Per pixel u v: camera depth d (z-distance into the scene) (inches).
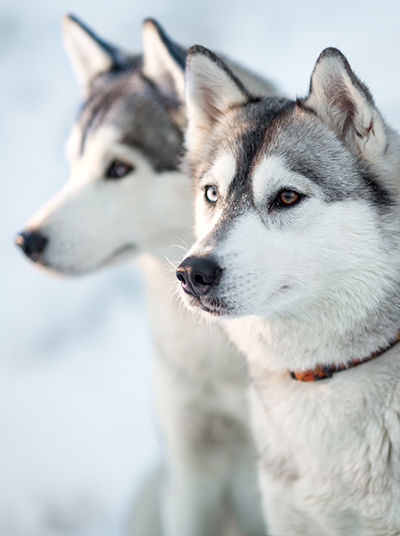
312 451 109.6
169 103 148.6
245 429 153.6
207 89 124.0
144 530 174.9
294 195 104.8
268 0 411.2
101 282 266.8
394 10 378.0
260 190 106.3
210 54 120.6
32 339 251.1
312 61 350.6
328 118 108.2
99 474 198.1
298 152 106.5
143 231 150.4
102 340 246.1
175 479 162.4
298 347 110.4
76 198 147.9
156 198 148.1
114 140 147.0
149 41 148.1
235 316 103.2
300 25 385.4
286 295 104.4
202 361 148.8
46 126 364.2
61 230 146.3
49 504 191.2
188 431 157.4
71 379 231.8
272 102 120.7
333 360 108.0
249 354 118.7
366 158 104.0
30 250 146.8
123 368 232.8
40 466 201.6
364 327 105.0
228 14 410.0
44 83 396.5
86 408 219.3
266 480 117.7
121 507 187.5
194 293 103.4
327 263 103.6
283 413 112.7
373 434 104.3
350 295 104.5
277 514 116.6
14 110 379.2
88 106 156.9
